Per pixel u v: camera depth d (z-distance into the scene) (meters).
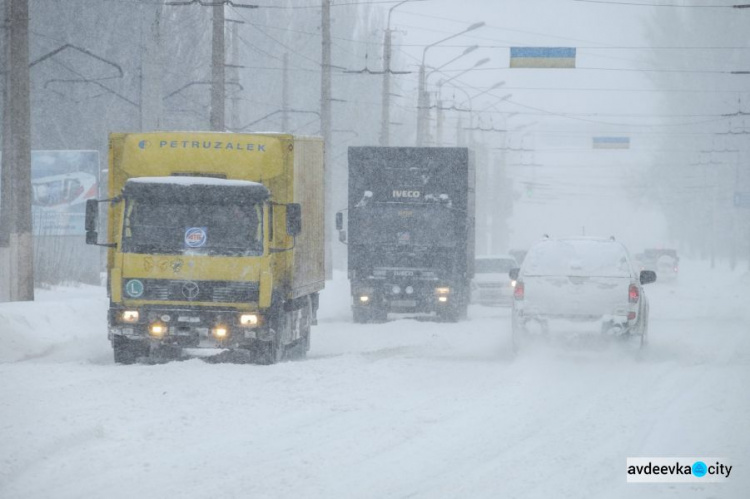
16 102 63.06
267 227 46.38
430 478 24.83
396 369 44.72
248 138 47.94
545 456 27.52
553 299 48.62
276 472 25.23
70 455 26.77
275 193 48.31
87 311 64.62
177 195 46.00
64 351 54.53
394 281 79.50
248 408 34.28
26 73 63.12
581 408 35.31
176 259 45.84
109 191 48.62
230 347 46.25
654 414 34.16
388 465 26.16
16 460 25.50
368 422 32.12
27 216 63.69
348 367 44.72
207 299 45.91
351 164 80.00
